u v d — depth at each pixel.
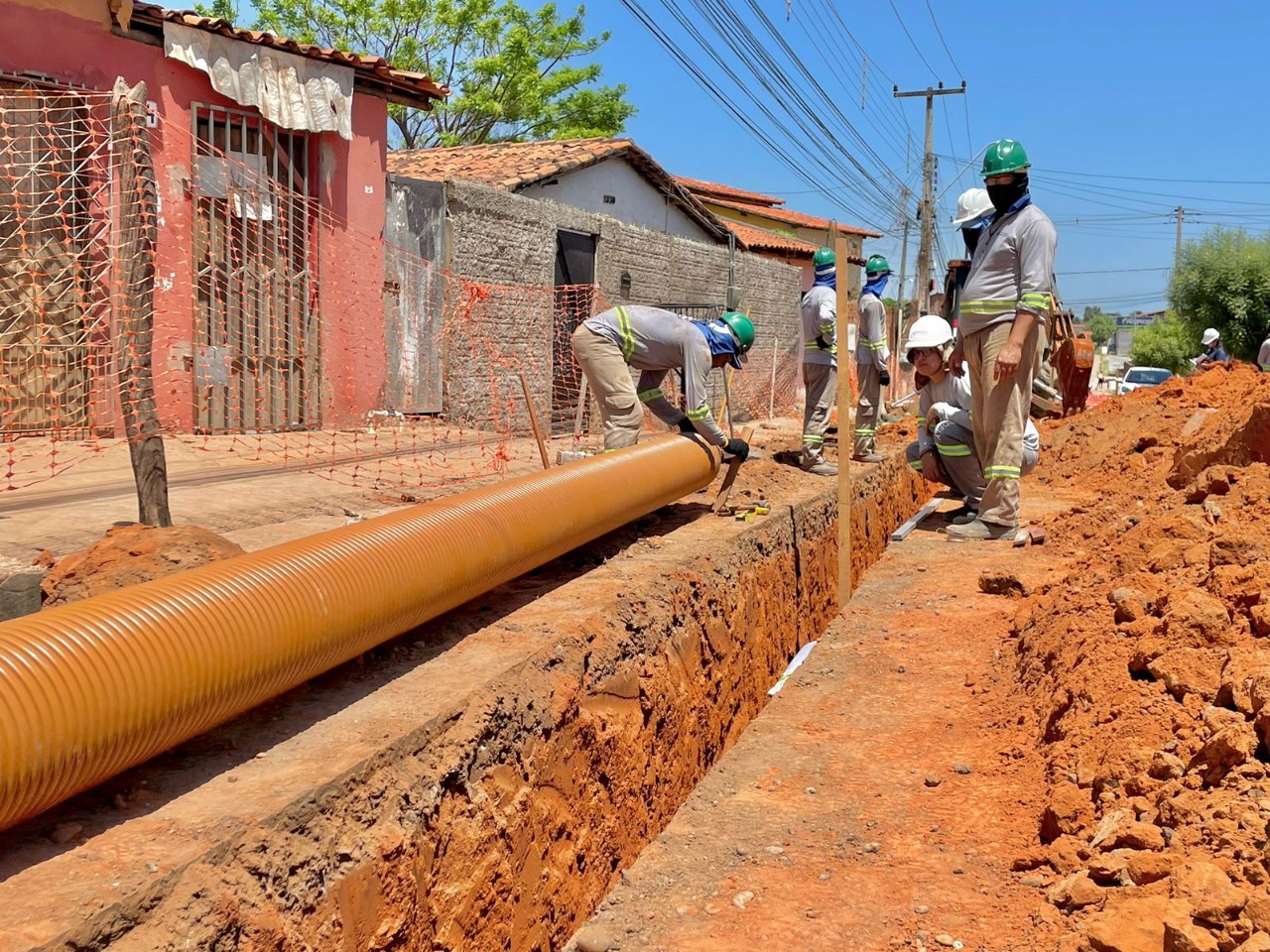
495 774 3.51
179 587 3.08
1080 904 2.63
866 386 10.25
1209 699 3.26
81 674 2.60
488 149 18.44
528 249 13.80
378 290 11.66
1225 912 2.23
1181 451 7.65
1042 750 3.74
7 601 3.98
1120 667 3.68
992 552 6.86
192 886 2.38
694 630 5.52
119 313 8.07
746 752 4.07
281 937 2.50
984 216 7.13
